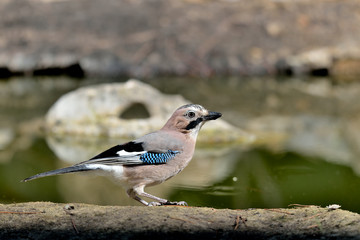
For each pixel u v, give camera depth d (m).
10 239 5.62
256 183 9.08
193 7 20.61
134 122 12.63
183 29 19.52
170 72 18.30
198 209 6.41
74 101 13.01
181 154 7.41
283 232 5.76
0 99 15.57
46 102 15.25
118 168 7.05
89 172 7.04
